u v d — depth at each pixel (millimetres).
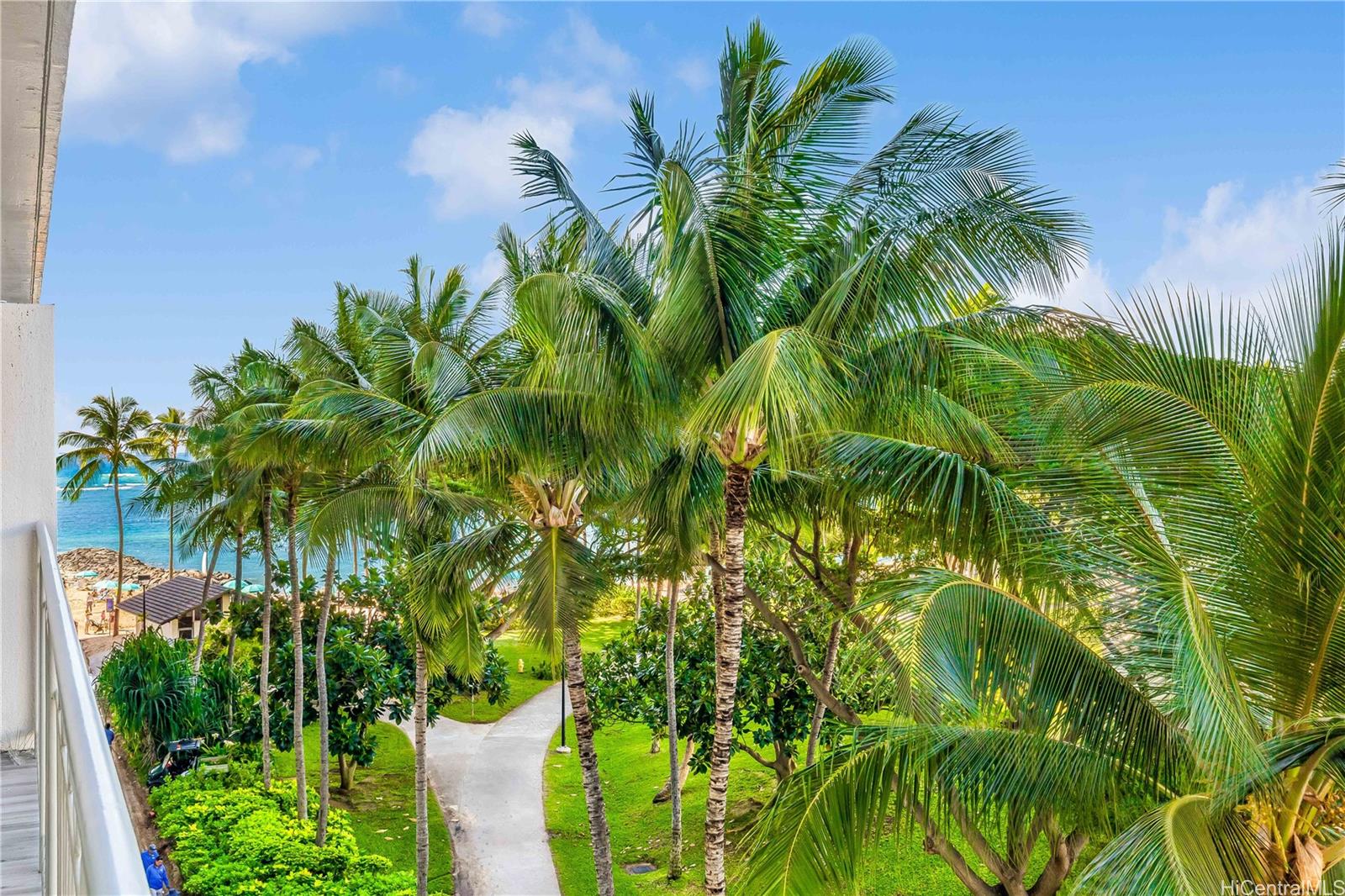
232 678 28656
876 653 8438
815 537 16328
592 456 12266
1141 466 8219
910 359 10312
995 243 10125
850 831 8328
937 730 8273
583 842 24297
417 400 18094
